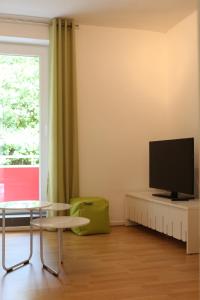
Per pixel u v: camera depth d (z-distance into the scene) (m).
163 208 3.81
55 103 4.36
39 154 4.61
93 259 3.17
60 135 4.38
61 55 4.43
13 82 4.57
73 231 4.25
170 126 4.88
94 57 4.71
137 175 4.84
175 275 2.75
